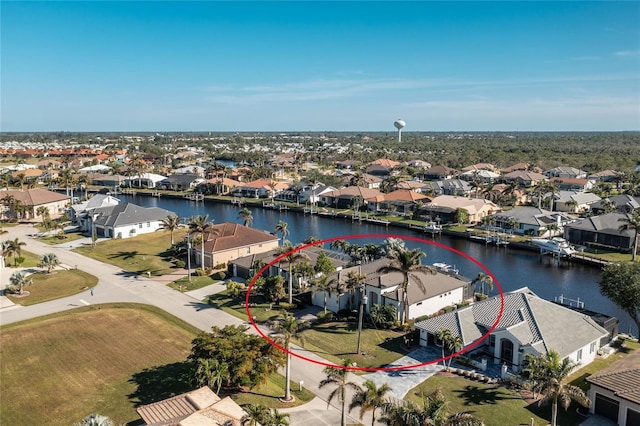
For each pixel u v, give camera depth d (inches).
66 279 3521.2
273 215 6565.0
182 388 1972.2
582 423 1745.8
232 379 1856.5
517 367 2112.5
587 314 2561.5
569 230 4714.6
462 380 2066.9
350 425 1734.7
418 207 6033.5
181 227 5374.0
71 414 1803.6
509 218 5196.9
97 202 5679.1
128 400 1888.5
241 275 3553.2
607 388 1747.0
